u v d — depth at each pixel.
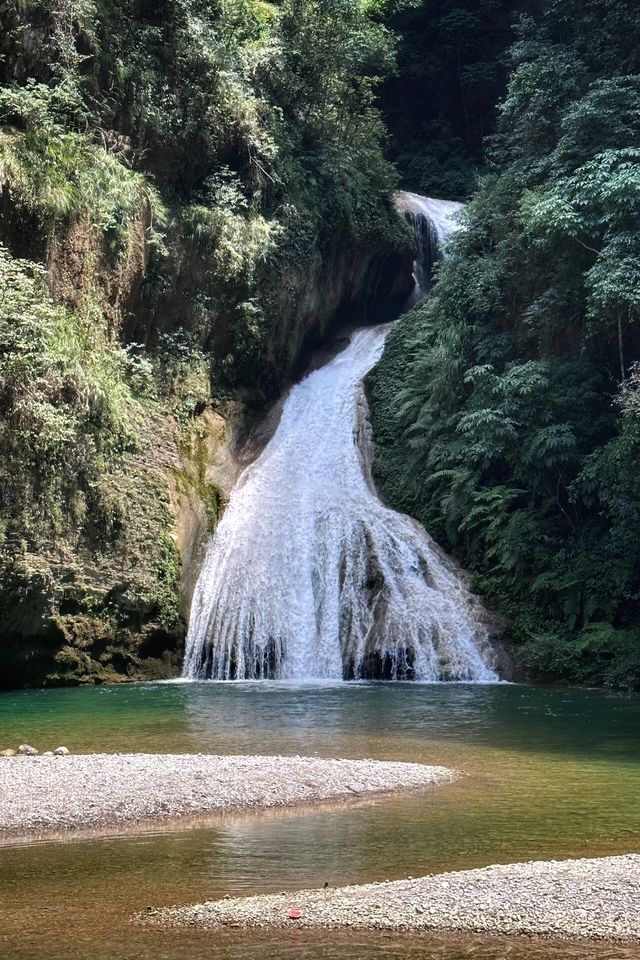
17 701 18.39
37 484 20.50
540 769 11.56
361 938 5.90
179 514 24.67
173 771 10.50
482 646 23.59
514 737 14.08
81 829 8.49
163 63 27.94
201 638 24.23
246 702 18.27
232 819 8.90
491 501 26.06
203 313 28.52
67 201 22.28
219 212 28.56
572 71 29.23
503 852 7.81
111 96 26.03
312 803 9.55
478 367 26.91
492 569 25.38
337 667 23.94
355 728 14.87
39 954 5.64
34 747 12.74
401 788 10.31
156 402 26.30
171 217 27.47
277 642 24.47
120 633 22.53
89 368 22.20
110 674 22.42
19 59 23.16
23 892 6.83
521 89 30.12
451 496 26.56
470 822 8.84
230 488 27.61
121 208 24.39
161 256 26.84
